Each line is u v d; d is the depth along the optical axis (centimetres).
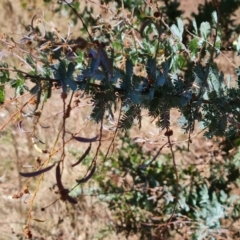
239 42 196
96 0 271
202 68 163
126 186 310
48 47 158
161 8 259
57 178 119
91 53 123
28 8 361
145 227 309
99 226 330
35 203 351
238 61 303
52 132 344
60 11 291
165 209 299
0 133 355
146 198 303
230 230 280
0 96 145
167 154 310
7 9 366
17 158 358
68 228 341
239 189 295
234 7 252
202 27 193
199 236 273
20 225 354
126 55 190
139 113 150
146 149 312
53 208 347
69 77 125
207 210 276
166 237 300
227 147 287
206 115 166
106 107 143
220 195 289
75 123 335
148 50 193
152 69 143
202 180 296
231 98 167
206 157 305
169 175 302
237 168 286
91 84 132
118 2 251
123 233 319
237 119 174
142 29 150
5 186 360
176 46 192
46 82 130
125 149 308
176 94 149
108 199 315
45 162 159
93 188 317
